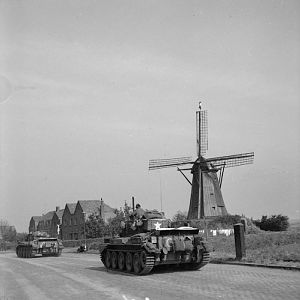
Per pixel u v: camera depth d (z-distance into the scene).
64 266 23.31
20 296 11.98
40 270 21.02
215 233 42.78
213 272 16.30
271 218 49.03
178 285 12.78
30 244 38.41
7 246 74.06
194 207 48.53
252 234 37.47
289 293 10.21
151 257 16.44
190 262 17.80
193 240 17.72
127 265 18.23
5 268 23.34
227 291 11.02
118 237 19.84
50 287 13.76
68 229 83.62
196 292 11.12
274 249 23.84
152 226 19.38
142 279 14.98
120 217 58.88
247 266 17.88
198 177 49.12
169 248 16.92
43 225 103.69
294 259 17.91
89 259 30.67
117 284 13.77
